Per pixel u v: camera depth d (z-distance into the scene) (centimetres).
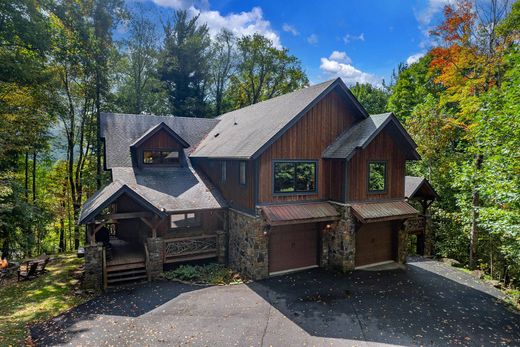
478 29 1736
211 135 2056
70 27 2200
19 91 1688
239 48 3816
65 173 2722
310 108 1405
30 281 1403
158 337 904
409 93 3578
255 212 1337
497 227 1118
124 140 1925
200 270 1459
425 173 2377
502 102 1266
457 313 1067
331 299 1165
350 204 1437
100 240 1511
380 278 1397
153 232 1371
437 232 2145
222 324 978
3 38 1573
